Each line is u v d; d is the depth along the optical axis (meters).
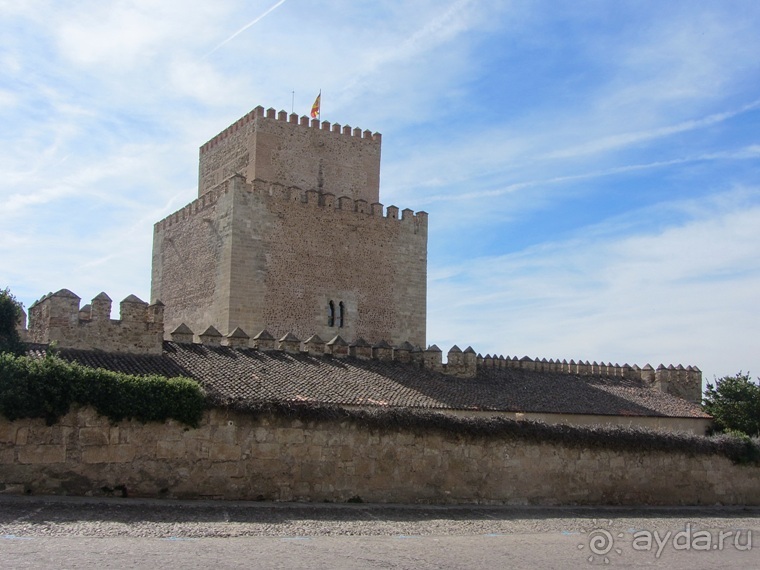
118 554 14.70
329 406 24.91
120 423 21.89
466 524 22.06
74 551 14.66
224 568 14.31
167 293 52.69
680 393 51.34
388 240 51.00
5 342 26.98
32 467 20.67
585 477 29.00
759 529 25.48
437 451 26.19
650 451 30.73
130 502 20.52
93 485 21.31
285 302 46.47
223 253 46.00
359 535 18.95
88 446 21.39
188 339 34.91
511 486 27.33
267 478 23.53
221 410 23.22
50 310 29.19
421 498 25.67
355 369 36.97
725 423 45.78
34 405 20.62
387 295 50.53
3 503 18.64
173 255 52.34
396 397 33.91
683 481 31.41
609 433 29.78
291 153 51.25
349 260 49.22
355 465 24.81
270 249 46.34
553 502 28.11
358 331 49.00
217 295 46.19
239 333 35.88
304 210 47.88
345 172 53.22
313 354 37.84
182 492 22.38
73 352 28.94
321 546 17.11
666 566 17.94
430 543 18.55
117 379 21.95
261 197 46.41
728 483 32.59
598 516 25.91
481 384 40.97
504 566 16.55
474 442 26.88
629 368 52.22
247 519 19.77
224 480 22.95
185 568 14.06
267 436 23.70
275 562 15.13
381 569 15.30
